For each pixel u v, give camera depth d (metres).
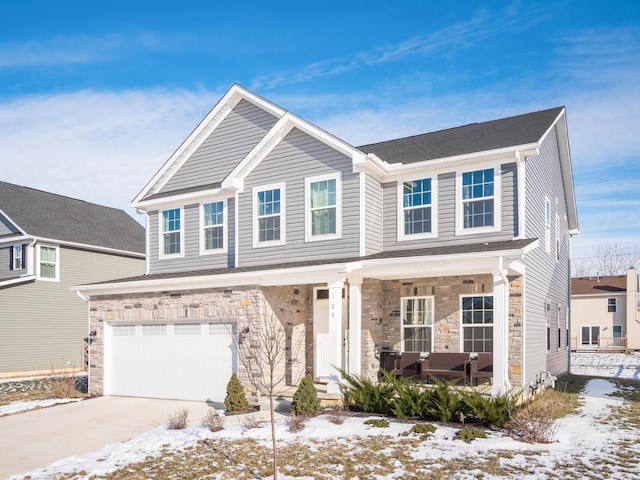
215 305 14.30
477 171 13.68
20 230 23.94
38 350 23.89
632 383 18.94
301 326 15.26
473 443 8.95
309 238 14.62
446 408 10.27
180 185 18.73
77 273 25.94
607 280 45.59
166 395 15.14
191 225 17.77
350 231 13.98
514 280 12.77
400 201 14.70
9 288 23.02
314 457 8.57
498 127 16.27
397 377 13.70
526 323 12.89
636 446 8.81
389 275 12.98
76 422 12.54
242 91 17.09
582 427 10.36
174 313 15.04
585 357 35.09
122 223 31.66
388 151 16.62
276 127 15.14
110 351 16.45
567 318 22.69
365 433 9.76
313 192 14.76
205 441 9.96
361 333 13.98
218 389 14.27
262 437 9.95
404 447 8.84
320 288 15.30
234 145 17.62
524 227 12.97
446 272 12.30
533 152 12.90
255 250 15.61
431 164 14.01
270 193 15.56
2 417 13.28
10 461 9.59
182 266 17.78
